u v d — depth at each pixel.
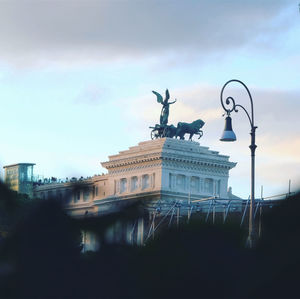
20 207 32.53
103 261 33.75
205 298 36.28
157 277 35.53
